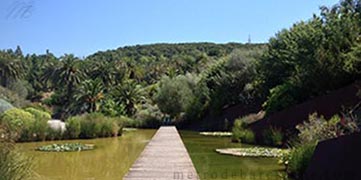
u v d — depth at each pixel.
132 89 57.53
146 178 8.84
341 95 16.23
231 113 36.16
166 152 13.59
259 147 18.58
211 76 42.28
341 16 20.25
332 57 18.17
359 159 6.55
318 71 18.62
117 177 10.92
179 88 45.25
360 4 19.64
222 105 37.75
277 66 28.22
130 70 77.62
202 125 40.56
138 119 47.38
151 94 59.56
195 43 119.81
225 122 35.38
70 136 26.88
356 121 11.04
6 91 55.34
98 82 57.88
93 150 19.20
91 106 55.62
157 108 48.81
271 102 22.30
